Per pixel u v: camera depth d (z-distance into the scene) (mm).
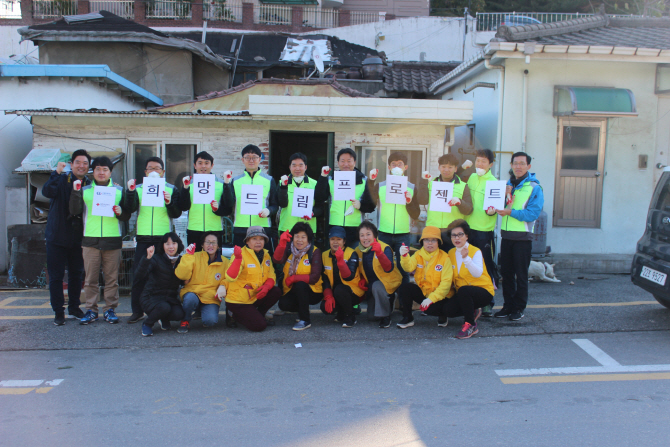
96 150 8039
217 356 4660
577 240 8680
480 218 5656
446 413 3555
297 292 5379
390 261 5344
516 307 5648
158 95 12375
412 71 14391
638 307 6148
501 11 24156
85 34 11711
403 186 5656
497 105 8672
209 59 13195
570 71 8508
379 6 24734
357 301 5621
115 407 3654
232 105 9906
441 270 5273
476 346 4875
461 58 20766
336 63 15031
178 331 5324
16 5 20516
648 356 4578
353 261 5523
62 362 4512
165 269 5246
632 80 8562
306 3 23734
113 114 7754
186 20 21188
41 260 7402
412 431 3314
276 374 4242
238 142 8109
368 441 3191
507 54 8180
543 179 8594
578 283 7633
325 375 4219
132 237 7453
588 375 4176
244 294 5297
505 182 5383
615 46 8000
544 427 3348
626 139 8625
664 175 5602
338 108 7715
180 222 7434
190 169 8211
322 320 5797
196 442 3182
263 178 5879
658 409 3590
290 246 5578
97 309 5762
